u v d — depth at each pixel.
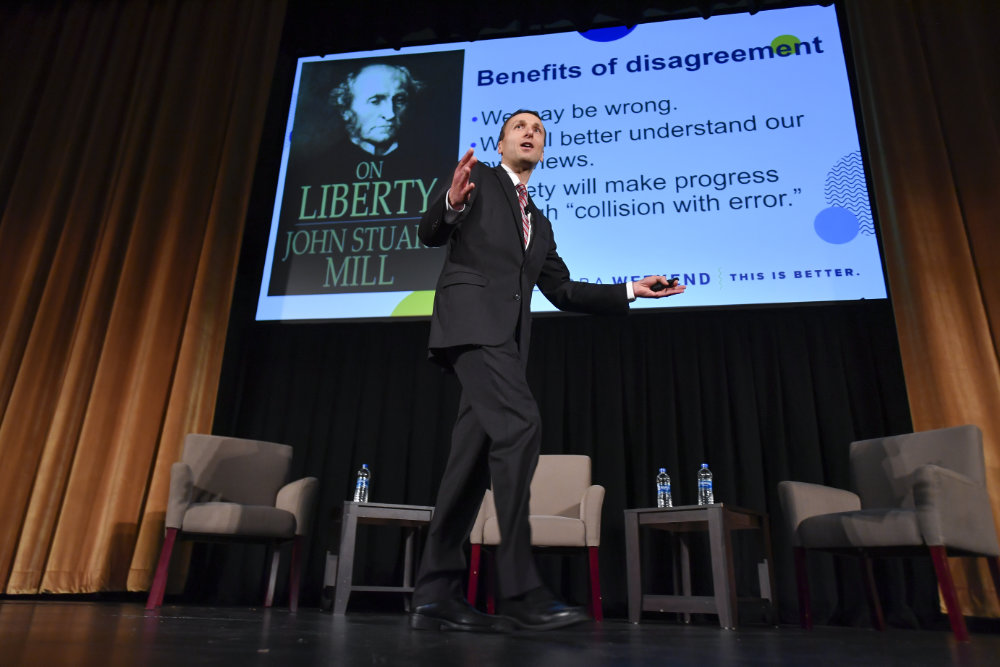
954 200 3.06
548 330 3.46
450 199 1.32
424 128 3.78
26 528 3.08
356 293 3.53
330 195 3.72
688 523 2.54
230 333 3.61
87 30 4.10
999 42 3.31
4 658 0.84
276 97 4.03
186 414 3.24
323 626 1.66
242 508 2.64
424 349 3.54
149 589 3.00
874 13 3.44
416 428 3.40
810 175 3.33
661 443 3.21
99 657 0.87
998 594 2.20
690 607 2.37
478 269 1.42
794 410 3.16
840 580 2.94
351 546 2.62
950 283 2.95
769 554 2.71
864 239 3.19
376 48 3.99
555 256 1.71
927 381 2.87
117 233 3.59
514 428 1.29
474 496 1.43
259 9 4.01
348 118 3.86
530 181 3.56
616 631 1.87
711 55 3.63
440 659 0.93
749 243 3.28
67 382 3.30
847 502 2.59
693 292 3.26
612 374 3.34
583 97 3.67
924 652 1.37
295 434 3.51
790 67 3.54
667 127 3.54
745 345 3.30
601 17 3.76
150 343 3.34
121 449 3.18
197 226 3.60
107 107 3.87
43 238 3.61
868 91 3.35
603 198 3.47
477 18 3.89
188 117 3.86
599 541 3.00
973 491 2.19
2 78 4.00
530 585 1.22
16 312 3.47
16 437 3.23
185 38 3.99
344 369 3.58
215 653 0.94
